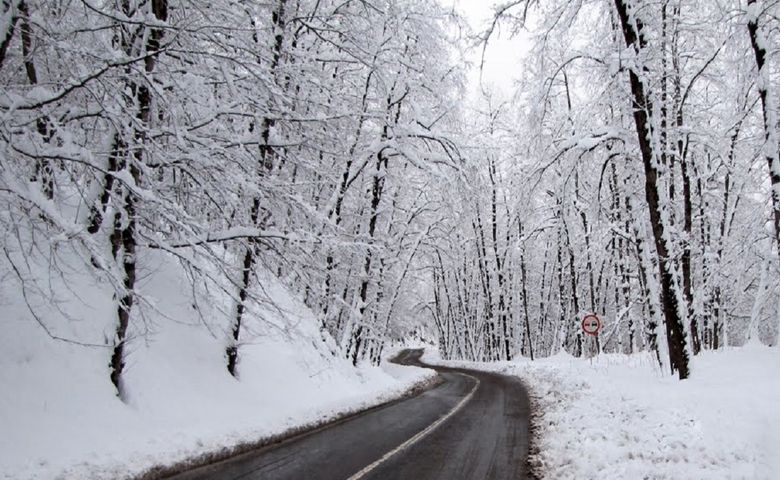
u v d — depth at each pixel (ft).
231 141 30.50
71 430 22.57
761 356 42.50
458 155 58.80
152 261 38.47
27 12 21.77
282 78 36.14
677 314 39.93
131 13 26.27
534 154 57.06
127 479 19.60
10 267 26.91
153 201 23.43
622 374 52.08
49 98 20.22
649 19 44.52
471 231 118.93
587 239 90.68
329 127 39.34
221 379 35.45
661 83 53.88
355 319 66.39
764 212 47.55
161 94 23.31
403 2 57.88
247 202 32.32
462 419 39.88
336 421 37.60
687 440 22.53
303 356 48.88
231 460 24.31
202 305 38.47
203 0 27.35
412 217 80.69
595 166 60.29
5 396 22.27
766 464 18.61
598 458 23.27
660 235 41.09
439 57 62.18
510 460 26.11
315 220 35.63
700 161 68.74
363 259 66.44
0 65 20.31
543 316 153.89
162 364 32.19
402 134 58.08
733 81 50.88
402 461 25.34
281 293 53.11
